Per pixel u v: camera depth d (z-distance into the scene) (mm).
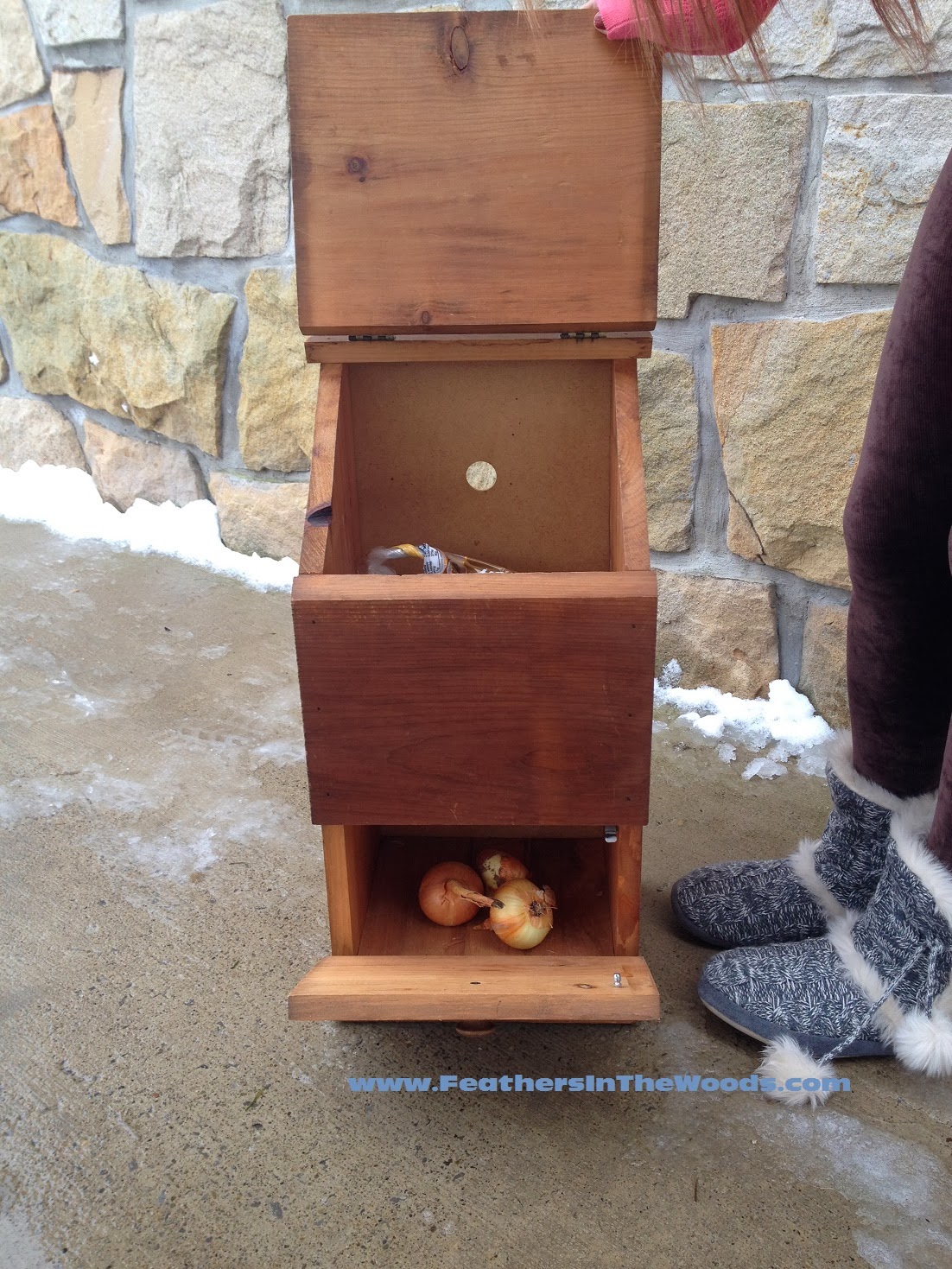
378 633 942
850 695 1171
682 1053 1160
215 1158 1037
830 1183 1007
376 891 1262
